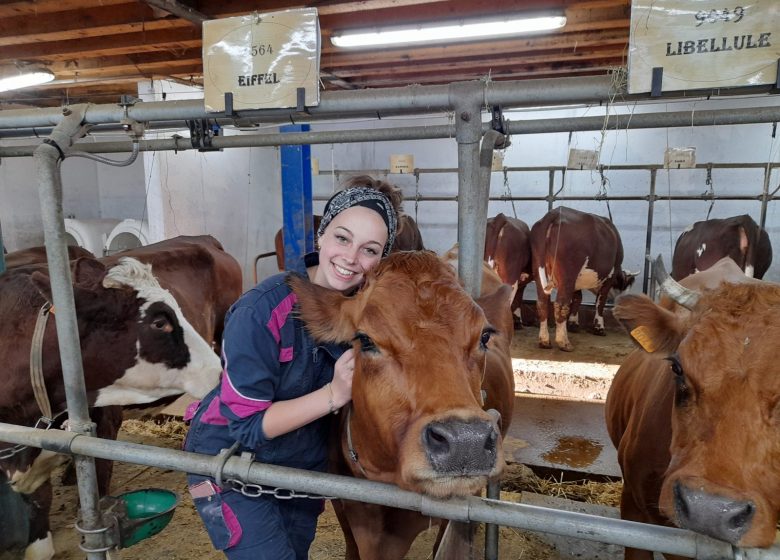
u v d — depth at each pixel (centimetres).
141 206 1130
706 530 130
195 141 231
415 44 605
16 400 275
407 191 981
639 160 859
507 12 482
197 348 316
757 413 137
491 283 369
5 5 477
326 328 160
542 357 687
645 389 248
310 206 567
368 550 203
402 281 148
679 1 138
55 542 327
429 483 125
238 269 549
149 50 595
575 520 120
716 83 138
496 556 170
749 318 149
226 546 173
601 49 654
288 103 174
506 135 190
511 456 419
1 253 308
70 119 184
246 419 158
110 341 291
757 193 809
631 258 893
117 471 415
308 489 139
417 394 136
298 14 170
